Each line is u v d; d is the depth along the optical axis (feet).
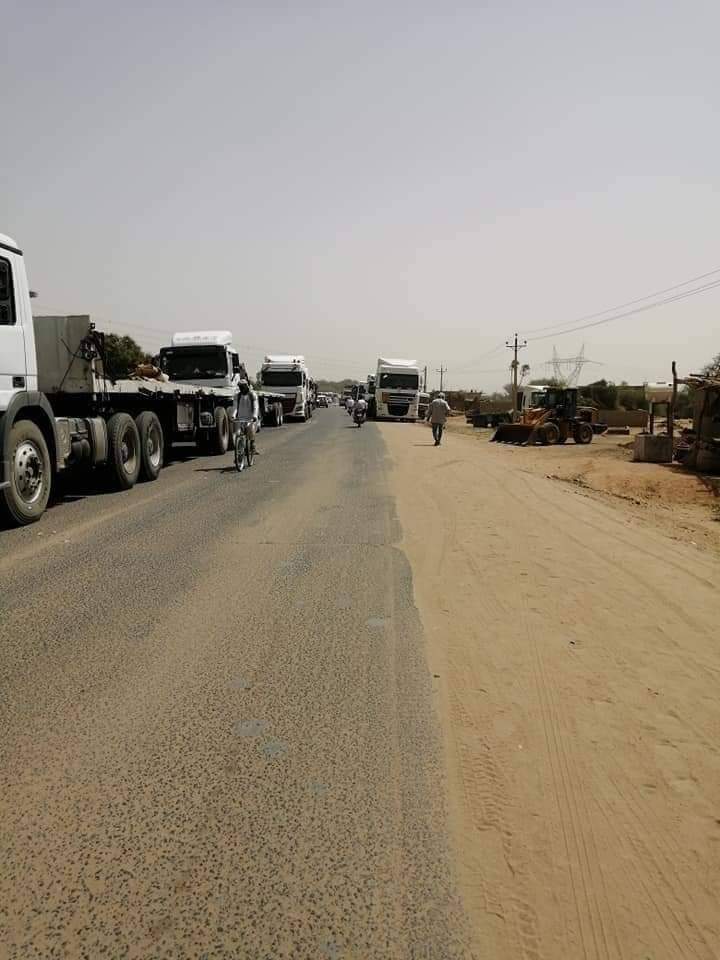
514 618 18.44
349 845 9.25
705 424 65.16
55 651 15.65
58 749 11.50
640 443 74.28
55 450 32.32
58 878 8.55
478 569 23.25
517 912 8.21
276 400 122.21
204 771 10.92
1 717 12.57
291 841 9.30
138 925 7.85
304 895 8.35
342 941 7.69
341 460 59.88
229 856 8.98
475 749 11.80
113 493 39.27
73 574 22.00
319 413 213.66
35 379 31.19
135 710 12.89
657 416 173.47
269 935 7.74
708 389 65.00
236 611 18.56
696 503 47.39
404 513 33.50
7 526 29.50
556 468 68.49
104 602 19.16
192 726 12.34
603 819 10.00
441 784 10.73
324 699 13.50
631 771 11.27
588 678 14.79
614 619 18.56
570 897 8.48
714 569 24.38
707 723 12.93
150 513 32.81
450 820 9.86
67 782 10.57
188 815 9.81
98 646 15.97
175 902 8.19
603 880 8.78
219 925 7.86
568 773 11.16
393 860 9.00
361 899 8.31
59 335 36.09
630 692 14.17
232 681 14.21
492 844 9.39
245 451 52.08
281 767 11.09
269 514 32.73
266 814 9.86
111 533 28.19
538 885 8.66
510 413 157.17
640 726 12.76
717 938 7.93
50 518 31.48
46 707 12.96
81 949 7.52
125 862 8.84
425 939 7.75
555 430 102.99
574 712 13.24
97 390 36.50
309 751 11.58
